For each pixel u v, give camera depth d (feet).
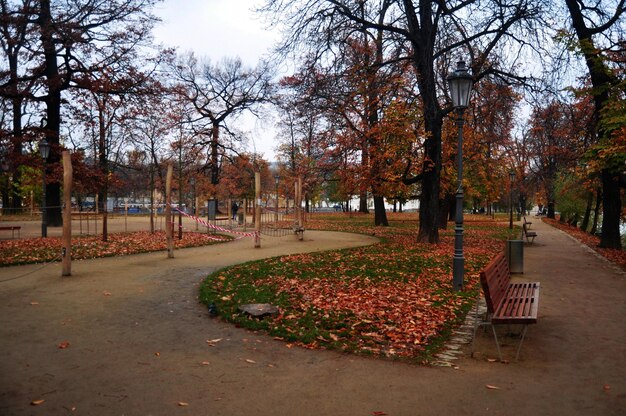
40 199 149.28
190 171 148.77
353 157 64.23
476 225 118.73
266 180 185.68
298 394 14.21
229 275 35.01
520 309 19.02
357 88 55.52
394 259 44.57
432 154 58.90
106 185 94.99
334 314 23.27
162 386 14.76
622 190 76.48
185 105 134.72
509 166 105.19
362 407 13.32
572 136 71.87
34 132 83.97
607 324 22.57
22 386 14.64
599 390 14.55
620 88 45.01
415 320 22.59
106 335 20.30
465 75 30.76
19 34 78.69
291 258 45.68
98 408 13.12
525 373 16.03
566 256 51.80
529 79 54.90
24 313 23.93
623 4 53.01
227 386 14.80
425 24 54.03
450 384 15.02
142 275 35.86
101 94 86.17
